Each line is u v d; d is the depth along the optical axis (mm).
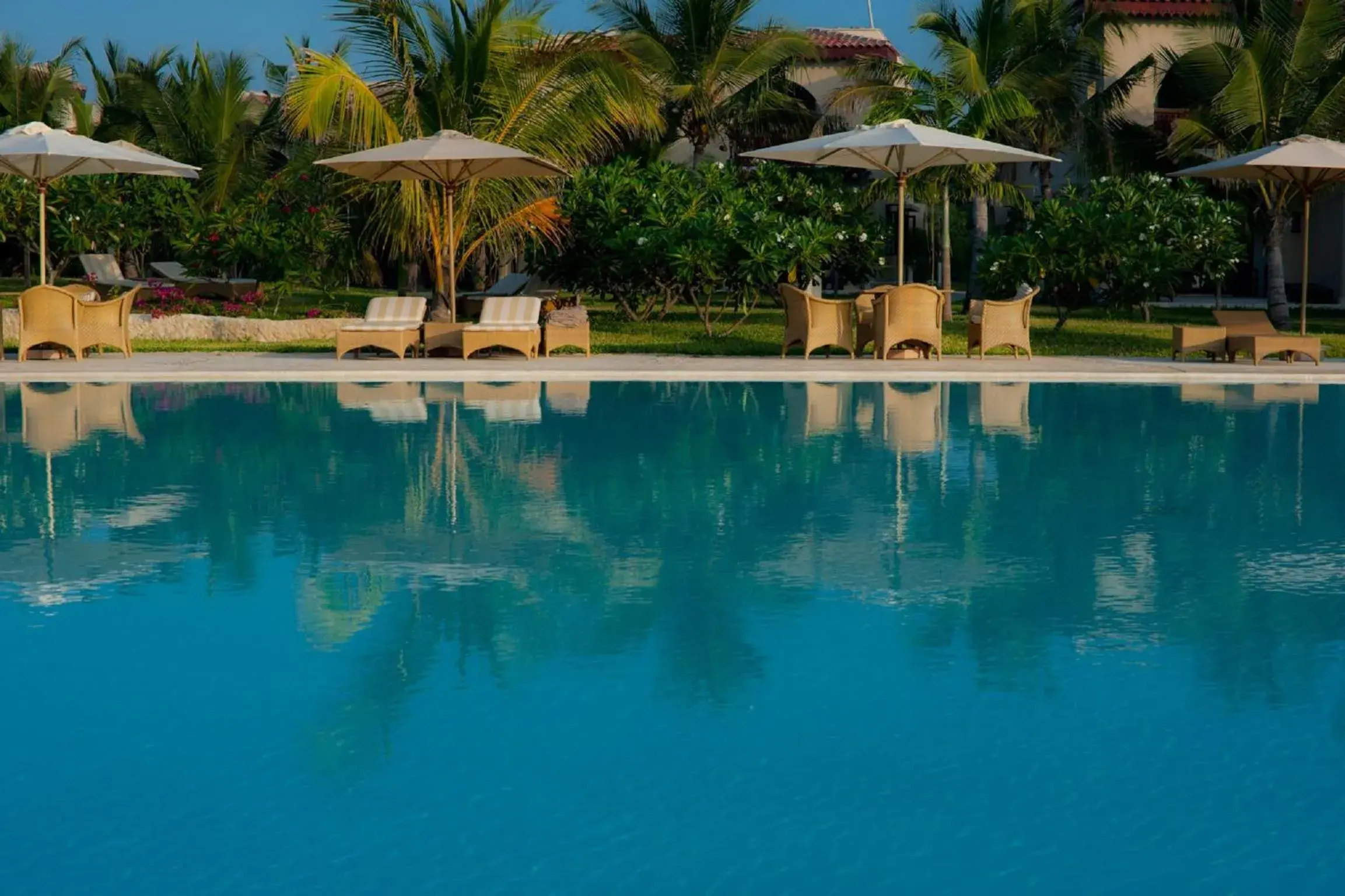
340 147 22094
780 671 4832
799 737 4203
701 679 4746
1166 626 5434
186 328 19656
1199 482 8773
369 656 4996
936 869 3361
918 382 14789
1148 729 4273
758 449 10008
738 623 5453
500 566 6391
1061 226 18984
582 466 9219
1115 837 3527
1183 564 6508
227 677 4754
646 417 11758
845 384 14500
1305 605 5770
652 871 3346
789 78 32062
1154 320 24797
